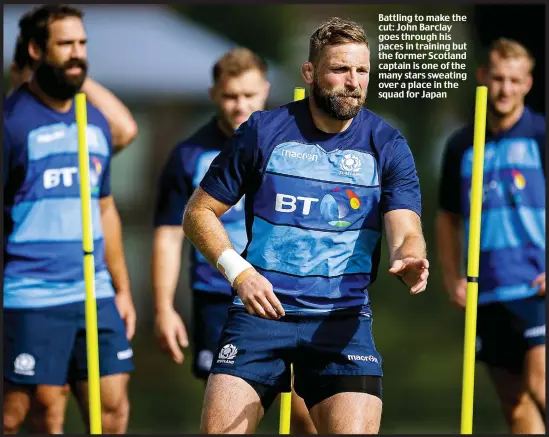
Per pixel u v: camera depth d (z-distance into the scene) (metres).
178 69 69.56
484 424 48.38
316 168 20.97
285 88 71.12
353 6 68.19
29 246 27.36
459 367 57.75
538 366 30.44
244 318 21.33
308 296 21.05
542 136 30.91
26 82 27.81
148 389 55.72
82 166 24.64
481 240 30.92
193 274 30.23
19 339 27.36
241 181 21.19
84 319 27.59
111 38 70.75
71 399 52.06
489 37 48.00
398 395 54.66
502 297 30.62
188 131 70.62
